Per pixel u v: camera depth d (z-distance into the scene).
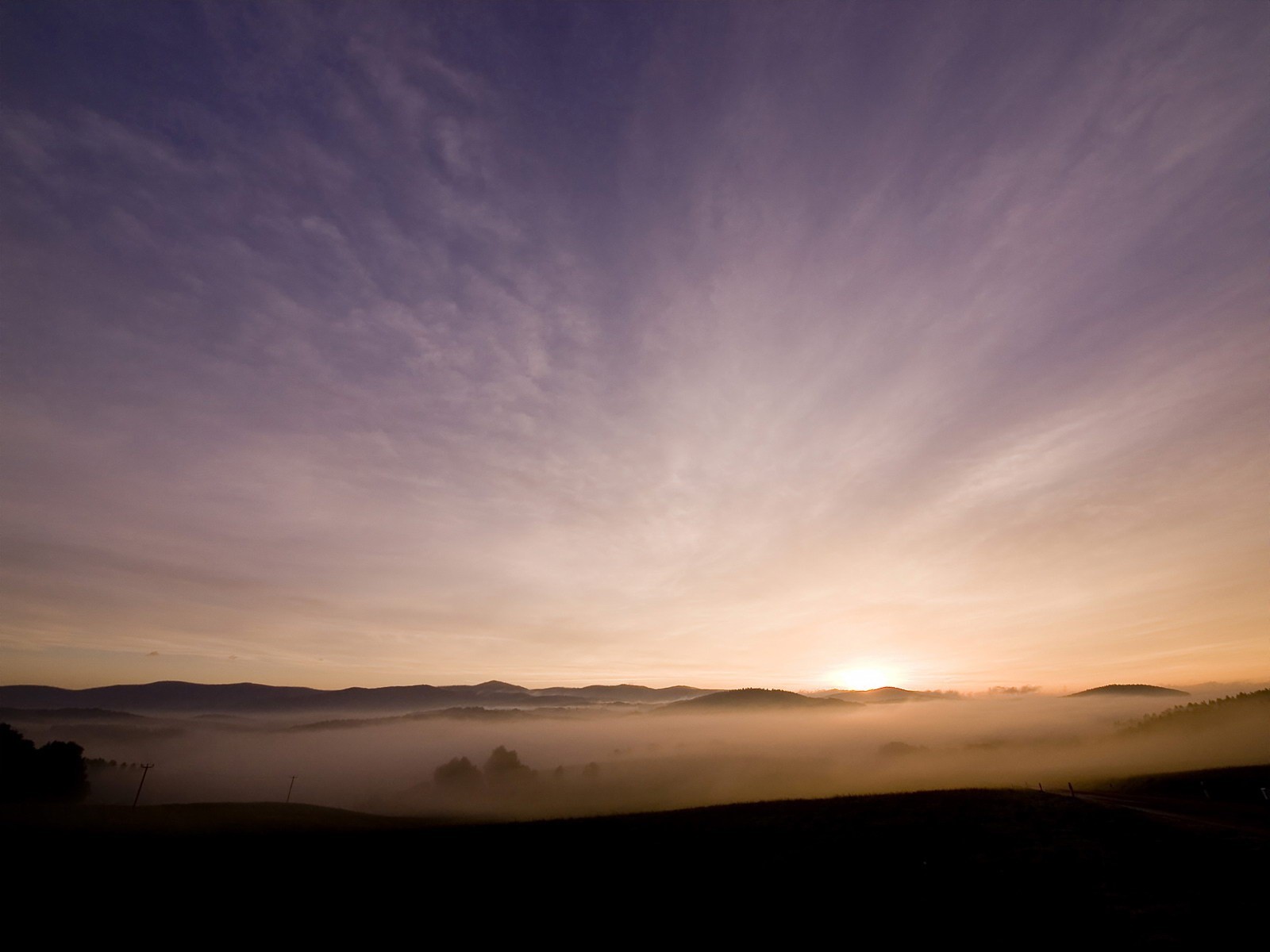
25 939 34.06
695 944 31.59
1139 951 26.47
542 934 33.78
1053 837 45.44
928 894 35.84
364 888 42.56
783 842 49.75
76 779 109.00
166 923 36.28
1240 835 41.25
